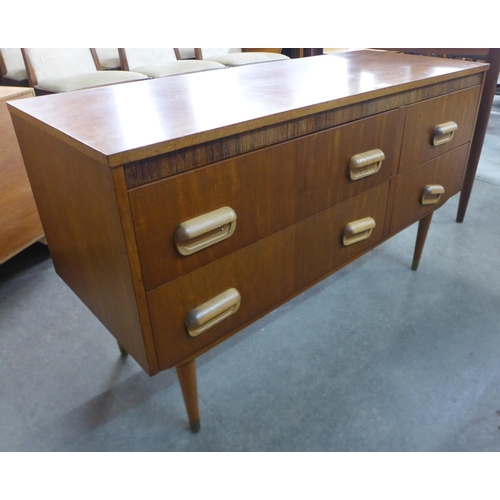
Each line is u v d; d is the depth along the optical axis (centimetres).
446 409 91
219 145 61
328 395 94
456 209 169
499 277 130
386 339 109
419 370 100
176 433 87
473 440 84
